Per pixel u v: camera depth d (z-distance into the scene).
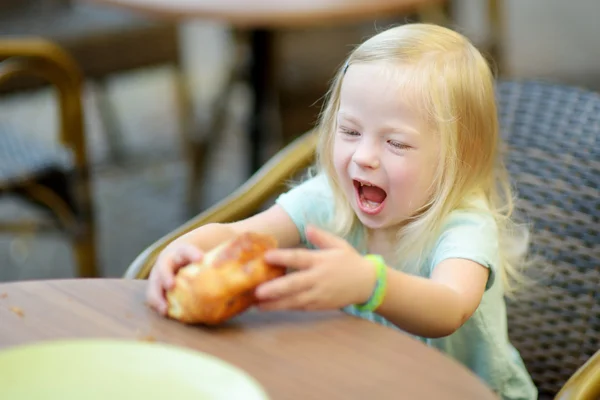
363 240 1.31
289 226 1.36
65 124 2.36
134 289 1.05
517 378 1.36
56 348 0.86
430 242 1.22
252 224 1.32
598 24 4.45
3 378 0.83
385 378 0.88
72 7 3.47
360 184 1.23
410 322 1.04
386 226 1.24
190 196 3.27
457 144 1.21
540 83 1.59
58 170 2.31
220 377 0.82
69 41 3.17
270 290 0.96
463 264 1.15
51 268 2.98
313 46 3.08
